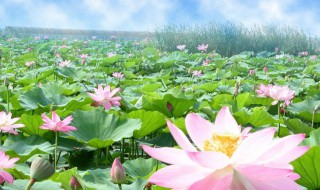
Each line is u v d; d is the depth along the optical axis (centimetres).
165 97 418
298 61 1463
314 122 477
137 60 1198
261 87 477
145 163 292
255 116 394
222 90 694
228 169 118
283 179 118
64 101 498
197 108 484
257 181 117
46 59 1310
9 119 319
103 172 258
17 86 725
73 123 357
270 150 117
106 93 374
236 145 135
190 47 1838
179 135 130
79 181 216
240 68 1070
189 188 115
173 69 1112
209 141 139
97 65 1141
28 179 249
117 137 344
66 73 817
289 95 447
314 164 224
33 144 326
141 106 453
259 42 1922
